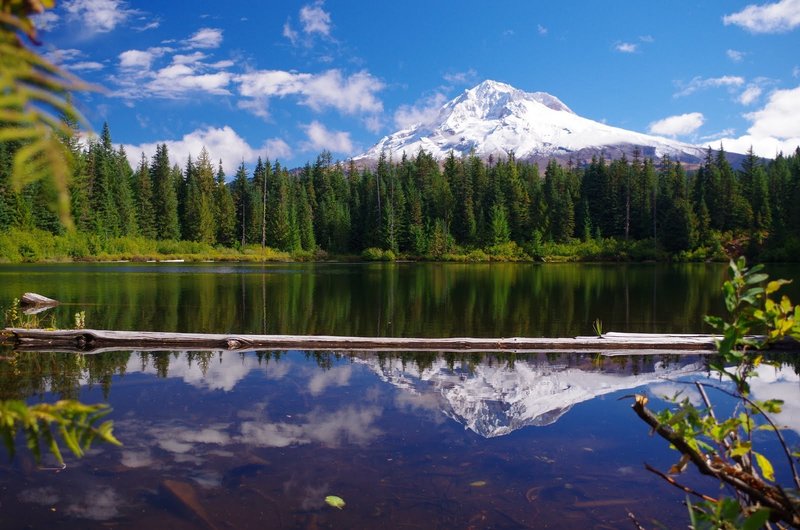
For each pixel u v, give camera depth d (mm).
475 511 3973
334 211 76750
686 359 9883
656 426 1574
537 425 5957
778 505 1419
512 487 4379
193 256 61625
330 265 53688
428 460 4910
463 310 17281
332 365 9055
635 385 7805
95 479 4438
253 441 5355
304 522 3787
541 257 65250
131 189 68938
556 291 24000
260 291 23094
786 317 1653
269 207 76625
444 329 13547
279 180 82125
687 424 1617
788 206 61875
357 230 74688
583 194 76688
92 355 9766
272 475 4555
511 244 68625
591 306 18406
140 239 61594
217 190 74938
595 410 6535
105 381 7793
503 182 79000
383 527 3729
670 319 15414
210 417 6129
